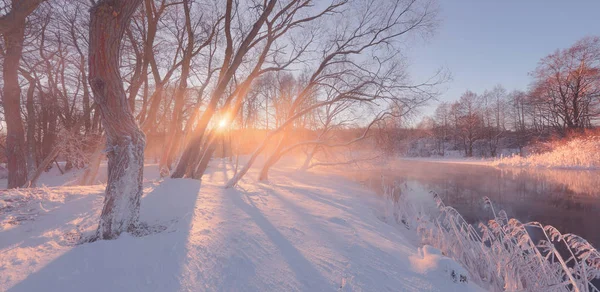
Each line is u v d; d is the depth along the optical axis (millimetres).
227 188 8906
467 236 6074
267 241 4430
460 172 25125
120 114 4066
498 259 5098
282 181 15648
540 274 4566
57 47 14070
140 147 4406
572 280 3549
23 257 3350
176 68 14547
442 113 57812
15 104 11414
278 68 11484
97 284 2879
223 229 4734
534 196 13875
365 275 3611
